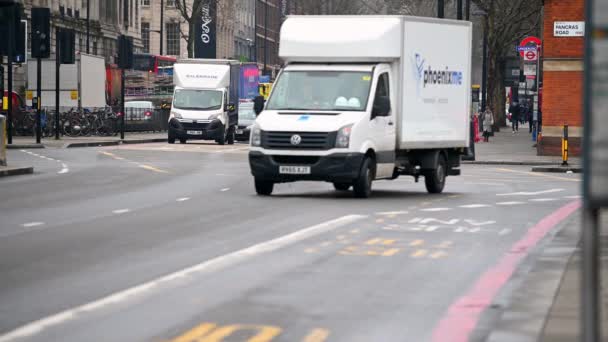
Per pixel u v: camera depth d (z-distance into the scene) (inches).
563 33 2866.6
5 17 2027.6
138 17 7352.4
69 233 979.9
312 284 695.1
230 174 1967.3
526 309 581.9
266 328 546.0
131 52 3676.2
